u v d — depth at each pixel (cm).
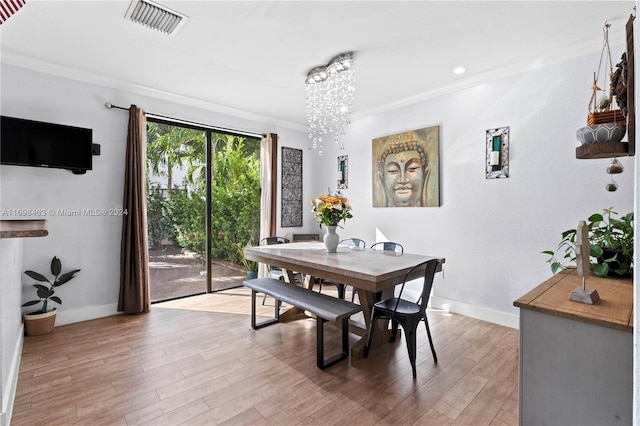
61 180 332
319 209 334
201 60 315
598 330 112
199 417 188
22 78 309
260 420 186
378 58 310
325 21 249
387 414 191
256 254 350
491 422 184
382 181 450
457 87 369
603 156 147
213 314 368
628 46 112
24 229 159
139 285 365
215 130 461
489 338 302
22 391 212
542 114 308
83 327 326
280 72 343
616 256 175
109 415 189
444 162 384
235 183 493
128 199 364
